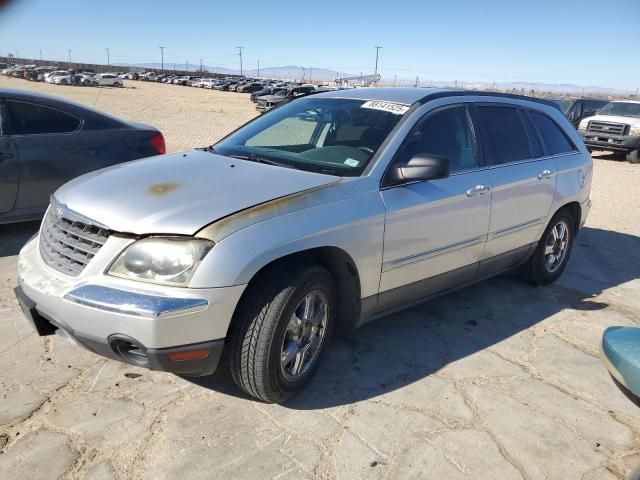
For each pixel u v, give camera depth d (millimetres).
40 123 5727
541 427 3148
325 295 3242
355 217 3234
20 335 3783
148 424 2953
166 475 2604
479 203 4086
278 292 2910
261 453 2787
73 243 2939
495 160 4359
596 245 7078
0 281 4691
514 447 2963
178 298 2639
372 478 2674
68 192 3277
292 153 3857
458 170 4020
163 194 3014
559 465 2854
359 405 3242
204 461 2707
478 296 5031
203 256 2688
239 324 2896
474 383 3559
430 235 3742
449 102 4152
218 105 36344
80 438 2816
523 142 4742
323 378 3510
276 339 2926
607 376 3754
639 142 17109
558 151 5156
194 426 2957
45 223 3291
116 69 114188
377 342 4035
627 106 18250
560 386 3596
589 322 4617
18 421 2916
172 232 2707
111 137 6121
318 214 3086
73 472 2592
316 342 3305
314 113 4207
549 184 4840
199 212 2824
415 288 3822
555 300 5062
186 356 2721
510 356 3947
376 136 3723
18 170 5508
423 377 3594
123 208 2887
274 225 2895
